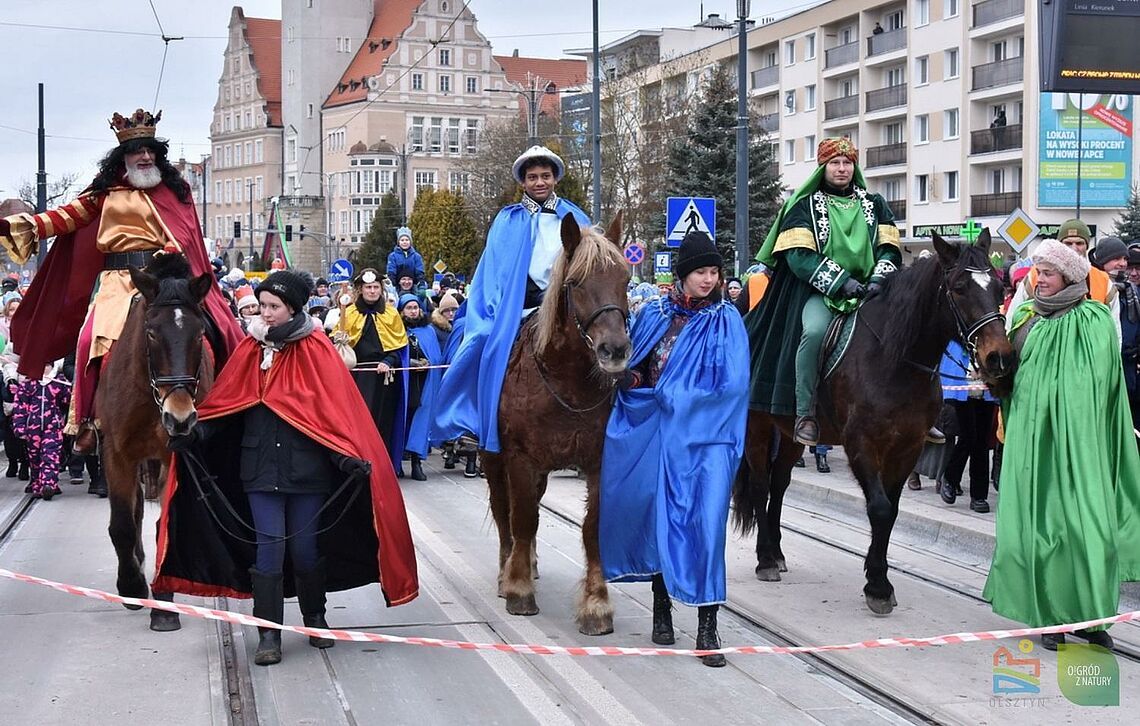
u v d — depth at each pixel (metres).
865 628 7.11
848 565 8.96
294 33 102.12
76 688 6.01
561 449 6.93
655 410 6.45
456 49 96.25
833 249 7.85
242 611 7.69
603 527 6.59
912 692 5.86
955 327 6.97
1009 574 6.51
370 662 6.45
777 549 8.59
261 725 5.49
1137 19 13.65
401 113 94.81
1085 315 6.56
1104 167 41.50
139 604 6.11
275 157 107.50
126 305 7.39
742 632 7.05
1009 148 44.00
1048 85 13.65
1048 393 6.45
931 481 13.20
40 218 7.50
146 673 6.25
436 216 58.59
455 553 9.37
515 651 6.32
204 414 6.46
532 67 103.94
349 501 6.55
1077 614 6.28
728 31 71.12
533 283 7.68
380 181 93.81
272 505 6.41
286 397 6.36
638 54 64.44
